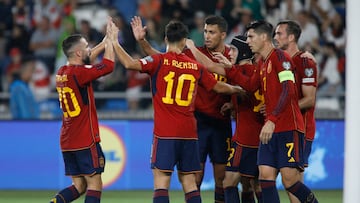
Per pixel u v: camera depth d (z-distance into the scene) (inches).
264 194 1003.3
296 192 1000.9
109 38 1023.6
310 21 1897.1
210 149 1136.2
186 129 1003.9
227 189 1090.7
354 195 850.1
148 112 1717.5
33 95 1764.3
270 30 1002.7
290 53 1060.5
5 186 1615.4
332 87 1834.4
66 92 1027.9
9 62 1889.8
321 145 1599.4
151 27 1884.8
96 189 1053.8
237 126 1089.4
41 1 1936.5
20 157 1614.2
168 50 1013.8
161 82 997.8
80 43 1040.2
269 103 998.4
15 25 1920.5
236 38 1106.1
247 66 1083.3
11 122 1614.2
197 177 1137.4
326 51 1866.4
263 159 1002.7
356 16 840.9
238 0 1900.8
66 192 1069.8
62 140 1055.6
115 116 1702.8
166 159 997.8
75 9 1936.5
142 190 1593.3
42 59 1891.0
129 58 986.7
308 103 1035.9
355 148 847.7
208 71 1045.8
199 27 1878.7
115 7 1927.9
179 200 1453.0
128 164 1596.9
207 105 1117.1
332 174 1600.6
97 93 1736.0
